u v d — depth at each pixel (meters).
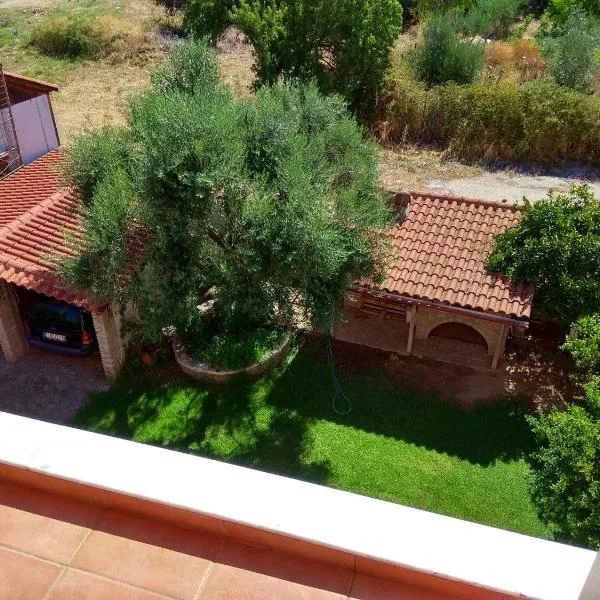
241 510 2.67
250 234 12.01
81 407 14.56
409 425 14.06
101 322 14.09
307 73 24.69
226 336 15.43
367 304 16.80
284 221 11.80
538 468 13.03
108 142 13.71
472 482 12.85
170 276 12.77
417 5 37.00
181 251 12.86
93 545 2.87
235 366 14.96
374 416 14.28
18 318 15.40
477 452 13.47
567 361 15.62
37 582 2.74
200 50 15.40
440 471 13.07
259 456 13.41
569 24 31.16
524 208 15.29
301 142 12.84
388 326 16.52
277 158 12.62
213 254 12.77
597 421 10.02
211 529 2.85
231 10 25.02
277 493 2.74
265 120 12.92
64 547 2.87
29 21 38.91
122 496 2.88
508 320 13.88
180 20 38.34
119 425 14.12
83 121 28.17
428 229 15.82
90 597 2.67
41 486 3.08
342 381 15.08
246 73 32.41
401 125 27.78
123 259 12.98
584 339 12.07
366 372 15.31
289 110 14.02
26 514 3.01
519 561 2.46
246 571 2.72
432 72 29.34
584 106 25.48
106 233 12.37
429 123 27.58
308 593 2.63
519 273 14.41
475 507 12.38
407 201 15.91
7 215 16.02
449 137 27.58
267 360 15.19
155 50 35.25
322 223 11.87
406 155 26.84
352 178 13.52
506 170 25.81
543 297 14.59
